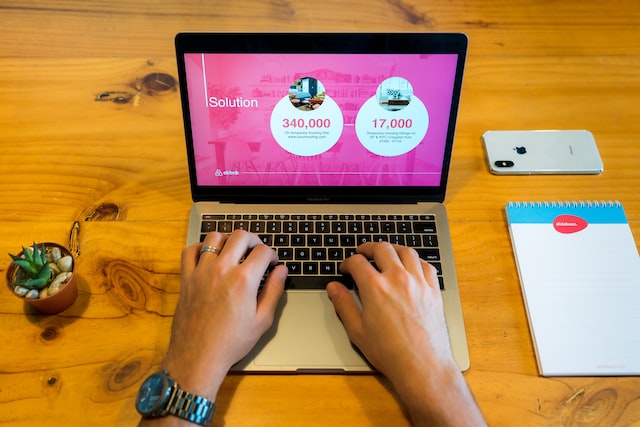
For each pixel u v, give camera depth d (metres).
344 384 0.67
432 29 0.99
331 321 0.71
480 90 0.94
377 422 0.65
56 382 0.67
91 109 0.90
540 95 0.94
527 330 0.72
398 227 0.78
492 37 1.00
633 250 0.77
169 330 0.71
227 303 0.64
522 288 0.74
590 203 0.81
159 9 1.00
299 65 0.72
